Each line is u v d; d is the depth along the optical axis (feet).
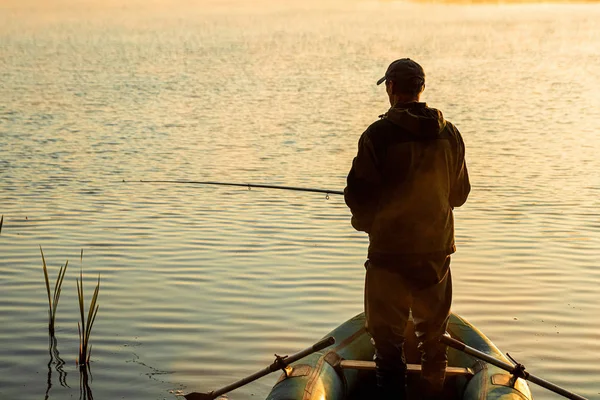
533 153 60.49
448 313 17.04
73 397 20.84
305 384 17.30
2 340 24.47
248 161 57.00
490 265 32.27
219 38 225.76
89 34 235.20
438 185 16.20
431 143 16.07
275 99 99.55
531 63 157.58
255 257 33.22
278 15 352.49
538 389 21.47
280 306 27.55
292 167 54.60
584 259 33.01
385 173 16.11
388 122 16.11
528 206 42.75
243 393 21.27
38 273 30.91
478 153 60.70
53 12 359.87
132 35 233.55
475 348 19.20
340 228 37.93
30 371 22.40
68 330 25.32
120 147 63.00
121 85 114.93
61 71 135.23
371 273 16.74
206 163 56.13
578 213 41.06
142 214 40.63
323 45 202.49
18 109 86.84
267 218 39.91
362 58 167.32
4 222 38.68
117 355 23.52
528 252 34.06
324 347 17.56
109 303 27.73
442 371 17.46
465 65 153.48
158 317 26.48
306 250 34.30
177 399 20.83
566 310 27.27
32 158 57.31
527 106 92.99
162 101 96.73
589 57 171.01
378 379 17.33
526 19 323.98
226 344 24.32
